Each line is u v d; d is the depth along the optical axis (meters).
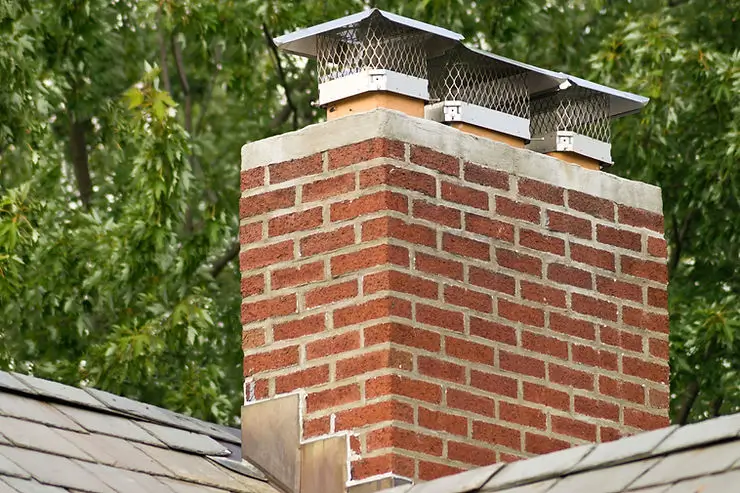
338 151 20.91
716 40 49.56
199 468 20.28
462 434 20.16
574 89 23.20
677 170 48.25
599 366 21.59
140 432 20.59
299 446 20.39
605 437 21.38
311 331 20.64
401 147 20.69
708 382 46.19
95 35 49.66
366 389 19.98
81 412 20.45
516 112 22.84
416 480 19.67
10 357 43.97
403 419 19.77
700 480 15.44
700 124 47.56
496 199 21.28
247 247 21.36
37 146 45.06
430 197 20.72
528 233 21.44
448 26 49.06
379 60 21.73
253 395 20.97
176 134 43.78
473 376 20.45
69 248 45.38
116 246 44.34
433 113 21.98
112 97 53.56
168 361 45.03
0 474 17.56
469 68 22.59
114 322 46.59
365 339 20.12
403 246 20.34
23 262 42.88
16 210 42.84
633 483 15.95
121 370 43.31
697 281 48.53
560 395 21.12
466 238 20.88
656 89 45.16
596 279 21.89
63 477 18.27
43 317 45.97
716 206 47.19
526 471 17.03
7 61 43.34
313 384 20.48
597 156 23.06
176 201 44.19
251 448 20.83
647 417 21.83
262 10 48.69
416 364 20.05
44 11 49.75
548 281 21.45
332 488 19.95
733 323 43.84
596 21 54.06
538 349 21.11
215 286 45.91
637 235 22.44
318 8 49.84
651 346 22.14
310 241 20.89
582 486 16.33
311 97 56.19
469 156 21.22
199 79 59.94
